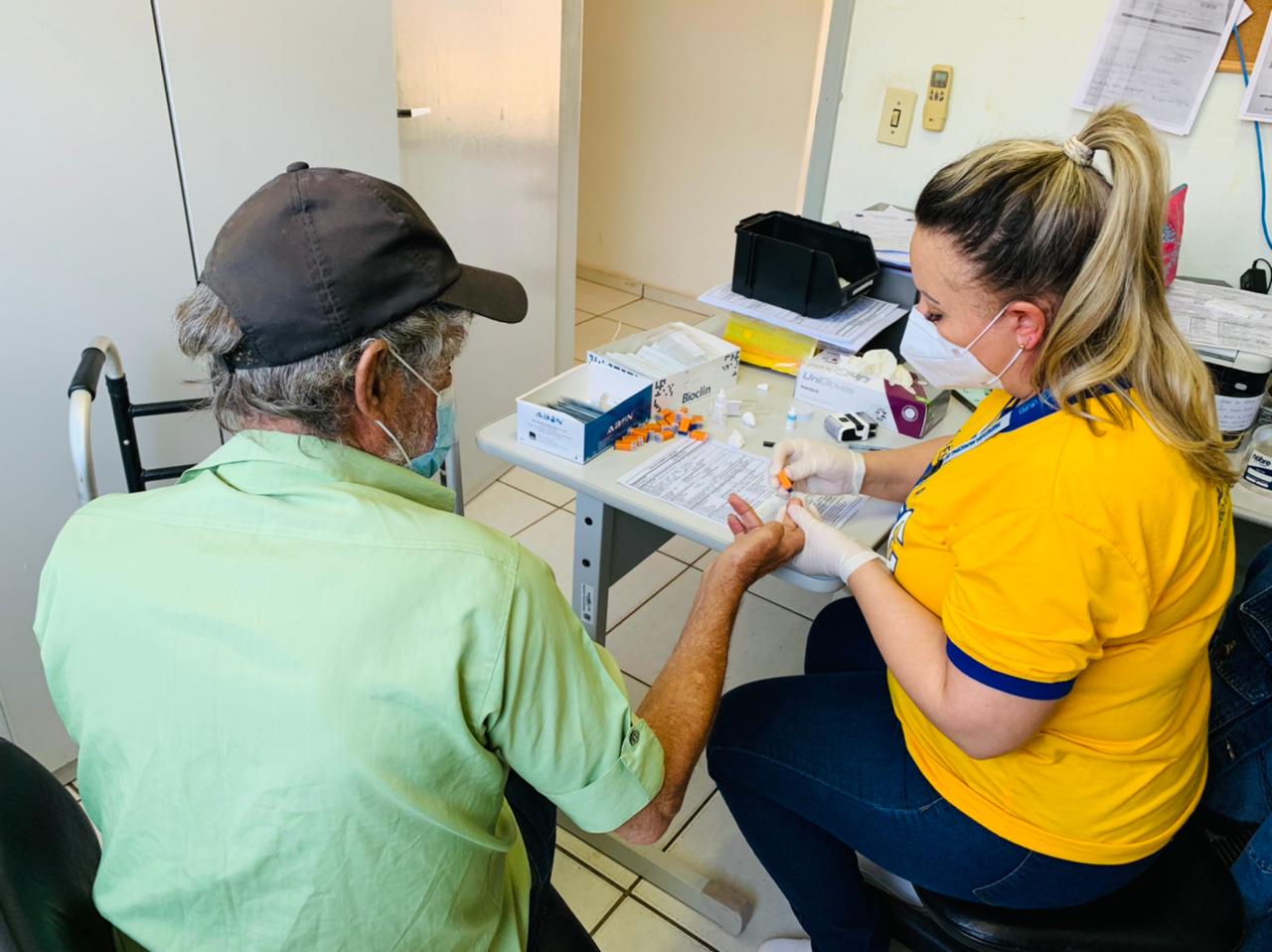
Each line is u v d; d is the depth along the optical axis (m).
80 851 0.83
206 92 1.57
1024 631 0.84
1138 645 0.92
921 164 2.08
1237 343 1.46
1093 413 0.86
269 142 1.70
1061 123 1.90
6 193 1.38
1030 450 0.89
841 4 2.03
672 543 2.62
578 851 1.72
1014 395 1.01
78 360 1.54
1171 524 0.85
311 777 0.67
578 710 0.77
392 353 0.78
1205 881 1.09
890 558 1.10
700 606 1.08
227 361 0.76
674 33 3.73
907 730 1.13
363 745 0.66
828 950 1.35
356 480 0.77
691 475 1.35
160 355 1.66
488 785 0.75
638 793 0.83
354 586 0.68
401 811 0.69
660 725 0.95
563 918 1.04
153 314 1.62
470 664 0.69
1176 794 1.03
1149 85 1.78
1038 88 1.89
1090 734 0.97
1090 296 0.84
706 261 4.09
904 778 1.12
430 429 0.88
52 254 1.46
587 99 4.09
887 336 1.84
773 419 1.54
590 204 4.32
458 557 0.70
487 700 0.70
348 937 0.72
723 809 1.81
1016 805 1.02
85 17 1.38
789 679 1.32
